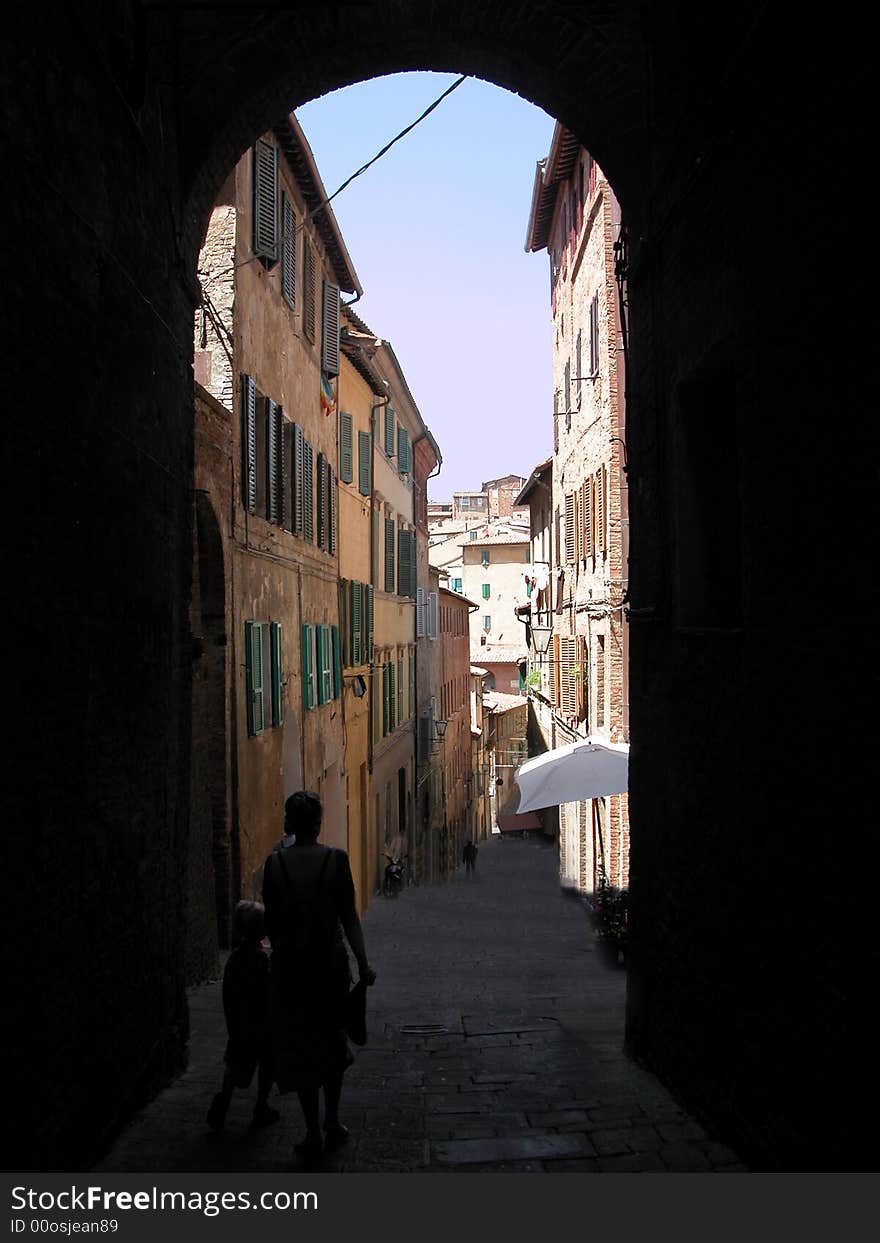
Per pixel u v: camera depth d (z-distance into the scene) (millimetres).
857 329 3977
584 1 7941
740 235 5363
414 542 35062
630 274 8336
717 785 6016
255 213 13898
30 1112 4352
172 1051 7301
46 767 4621
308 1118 5559
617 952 13781
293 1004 5570
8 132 4117
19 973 4273
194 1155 5648
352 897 5738
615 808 17703
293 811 5832
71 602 4973
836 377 4176
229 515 12445
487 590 74875
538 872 37594
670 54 7043
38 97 4473
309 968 5578
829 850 4293
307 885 5633
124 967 5949
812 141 4387
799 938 4625
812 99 4379
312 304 18703
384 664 28125
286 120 14438
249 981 6090
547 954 15289
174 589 7492
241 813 12805
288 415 16703
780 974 4875
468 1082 7422
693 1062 6516
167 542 7238
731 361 6176
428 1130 6184
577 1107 6723
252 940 6148
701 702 6398
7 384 4133
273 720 14617
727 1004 5766
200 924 11312
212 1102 6316
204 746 11844
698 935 6438
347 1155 5660
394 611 30781
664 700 7457
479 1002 10945
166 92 7301
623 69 8180
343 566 22719
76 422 5047
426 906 24328
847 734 4117
